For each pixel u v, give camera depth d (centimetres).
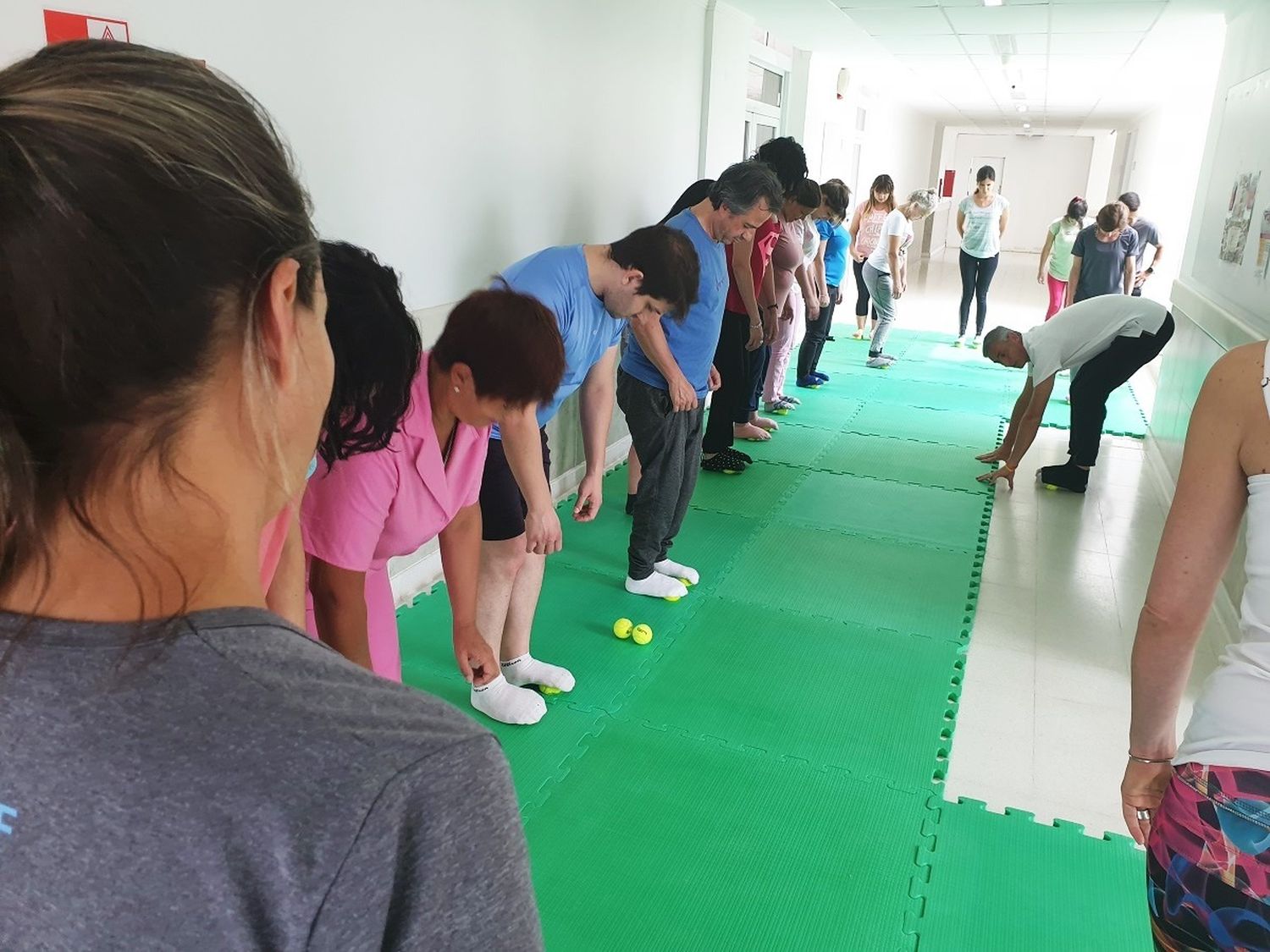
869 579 343
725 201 295
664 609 312
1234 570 317
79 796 36
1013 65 806
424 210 299
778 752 238
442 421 154
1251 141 395
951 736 248
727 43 523
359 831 37
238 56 226
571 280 231
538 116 353
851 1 524
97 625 38
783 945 179
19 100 35
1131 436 545
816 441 516
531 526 203
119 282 34
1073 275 681
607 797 219
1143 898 194
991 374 700
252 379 39
